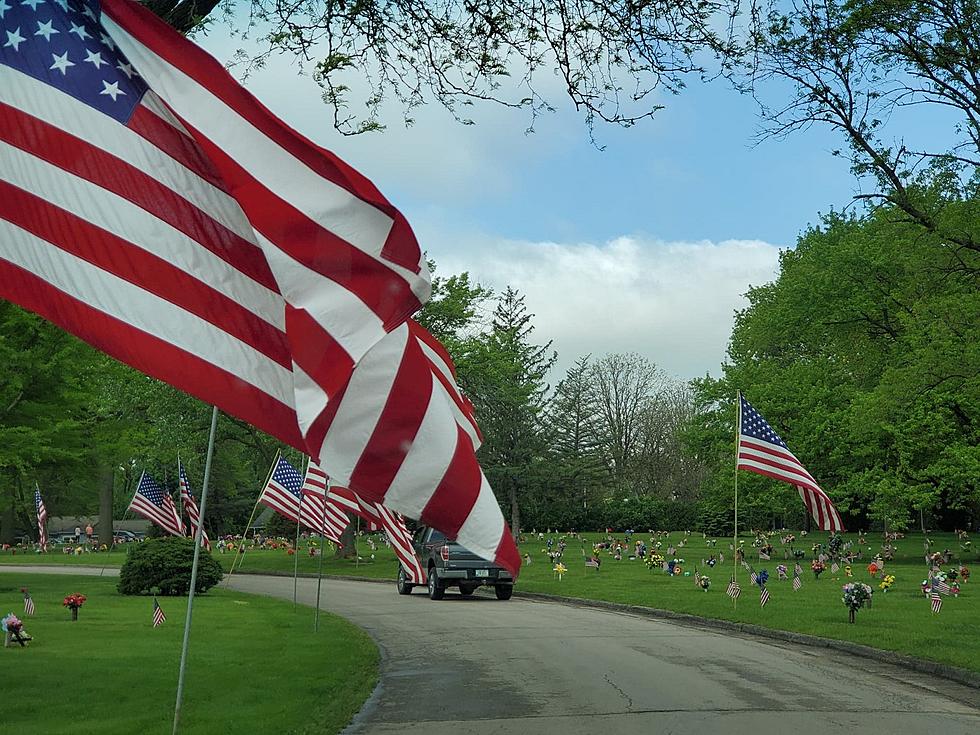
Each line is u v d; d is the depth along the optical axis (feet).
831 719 31.19
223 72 19.62
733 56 34.60
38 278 19.24
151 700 33.40
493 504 19.67
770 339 145.18
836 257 130.31
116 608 69.56
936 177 54.34
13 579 106.93
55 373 88.07
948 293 84.38
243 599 80.59
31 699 33.42
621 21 33.94
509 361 162.50
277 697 34.37
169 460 137.08
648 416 273.33
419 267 19.16
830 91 49.32
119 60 20.27
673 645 50.78
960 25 46.37
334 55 33.73
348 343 18.74
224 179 19.12
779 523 229.66
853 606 58.08
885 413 111.86
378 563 132.46
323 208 19.07
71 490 230.27
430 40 34.12
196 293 19.56
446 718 31.55
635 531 223.71
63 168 19.79
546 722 30.76
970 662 42.04
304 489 58.44
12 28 20.33
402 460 19.25
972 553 132.26
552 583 93.09
